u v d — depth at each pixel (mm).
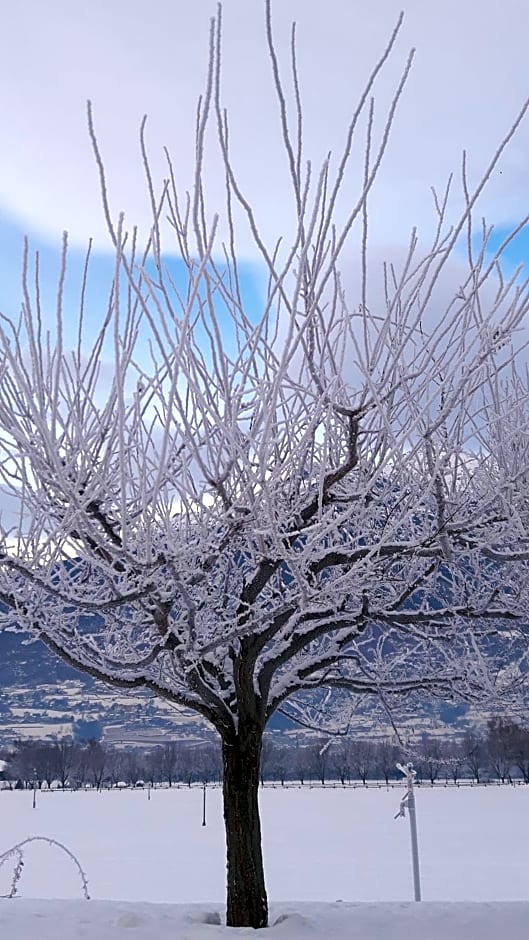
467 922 7438
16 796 93125
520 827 47938
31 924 7375
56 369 5309
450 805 70000
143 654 8266
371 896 22250
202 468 5383
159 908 8203
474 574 8742
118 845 40094
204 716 7742
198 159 4758
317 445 6625
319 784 114000
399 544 6516
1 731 117125
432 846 37406
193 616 6102
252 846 7449
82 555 6176
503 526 7078
